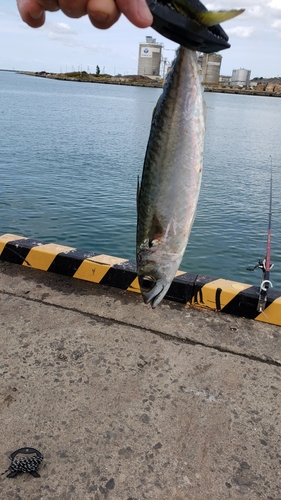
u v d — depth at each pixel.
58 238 9.81
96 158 20.27
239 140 30.36
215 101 88.38
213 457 2.33
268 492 2.14
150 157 1.65
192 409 2.67
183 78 1.56
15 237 4.80
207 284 3.78
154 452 2.35
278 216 12.09
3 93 74.94
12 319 3.58
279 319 3.57
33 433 2.46
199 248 9.60
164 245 1.71
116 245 9.59
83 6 0.97
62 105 56.22
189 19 1.14
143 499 2.09
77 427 2.51
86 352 3.18
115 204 12.62
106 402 2.70
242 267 8.76
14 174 15.88
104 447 2.38
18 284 4.15
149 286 1.80
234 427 2.54
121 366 3.04
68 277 4.32
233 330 3.50
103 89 129.25
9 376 2.91
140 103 69.56
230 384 2.90
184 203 1.63
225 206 12.96
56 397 2.73
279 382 2.95
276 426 2.56
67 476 2.20
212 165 20.09
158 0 1.12
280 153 24.98
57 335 3.38
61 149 22.38
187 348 3.27
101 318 3.63
